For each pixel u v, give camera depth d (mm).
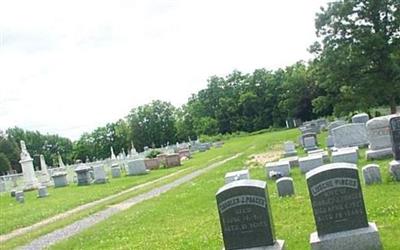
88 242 17875
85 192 37844
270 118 126250
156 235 16391
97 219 23703
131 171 47812
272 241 10938
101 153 136875
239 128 129125
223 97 136500
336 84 54719
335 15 54156
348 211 10719
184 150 66688
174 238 15195
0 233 24281
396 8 53719
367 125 25172
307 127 61562
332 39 54562
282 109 115188
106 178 44156
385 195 15891
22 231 24078
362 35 52906
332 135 33906
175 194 26719
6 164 111312
